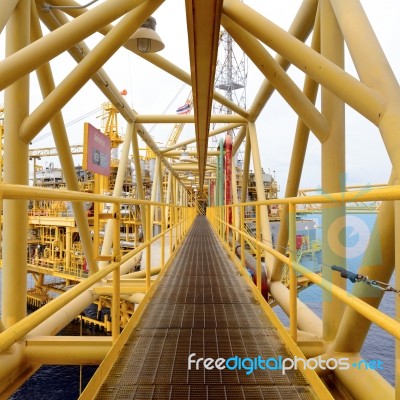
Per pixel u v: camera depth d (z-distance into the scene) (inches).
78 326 1053.2
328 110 144.5
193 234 703.7
